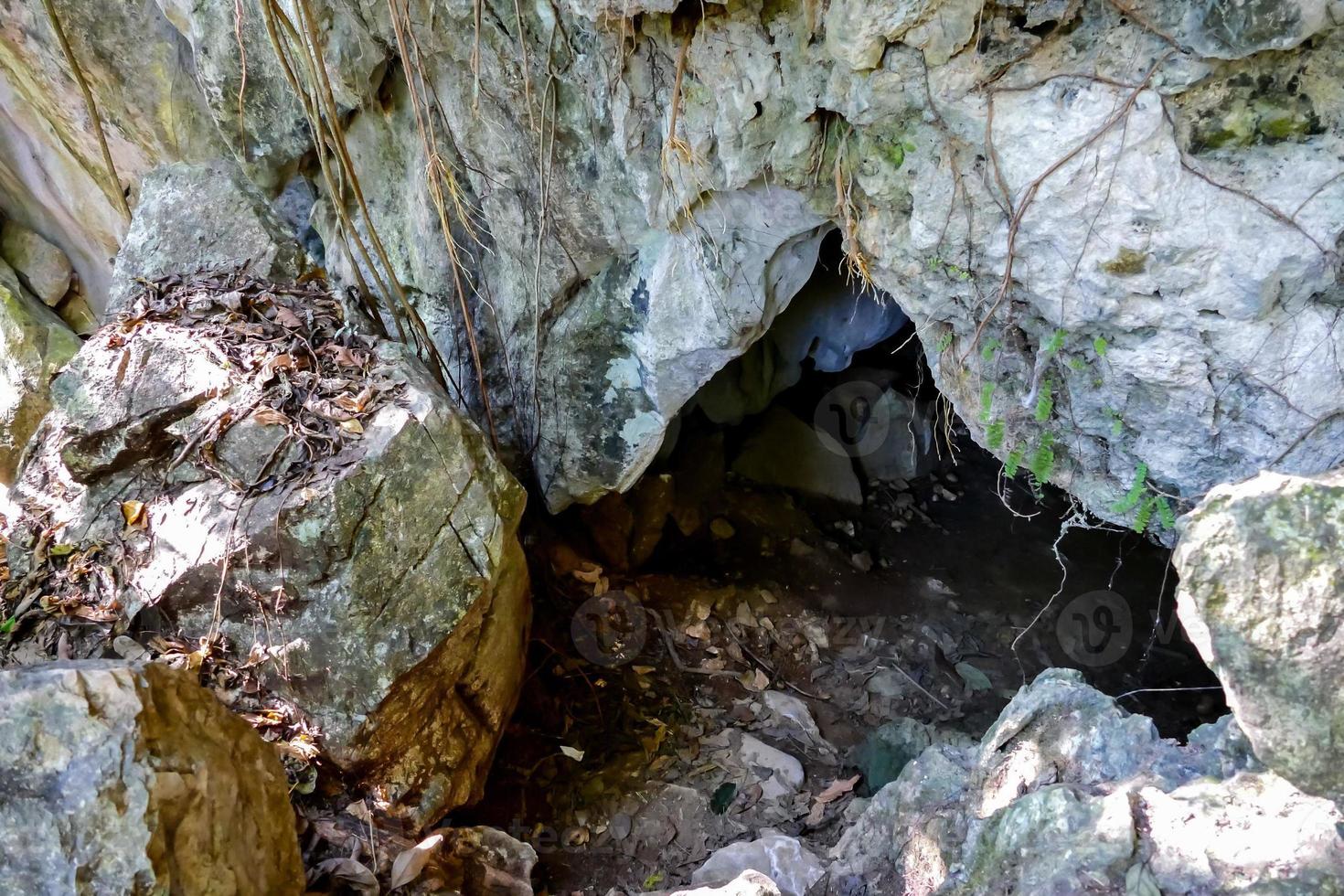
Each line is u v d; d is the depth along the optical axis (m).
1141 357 3.05
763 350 6.30
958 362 3.58
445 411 3.47
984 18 2.56
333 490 3.13
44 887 1.92
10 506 3.50
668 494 5.71
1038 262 3.01
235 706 3.11
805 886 3.29
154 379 3.46
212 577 3.13
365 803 3.15
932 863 2.90
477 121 3.87
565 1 3.22
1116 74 2.57
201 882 2.06
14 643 3.13
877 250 3.35
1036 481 3.84
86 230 6.34
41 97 5.26
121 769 1.95
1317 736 1.92
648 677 4.84
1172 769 2.56
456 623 3.30
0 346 5.84
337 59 3.94
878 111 2.90
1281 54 2.44
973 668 5.07
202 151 5.10
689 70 3.17
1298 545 1.92
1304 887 2.03
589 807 4.09
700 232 3.72
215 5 4.12
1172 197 2.68
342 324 3.94
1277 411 2.99
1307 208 2.58
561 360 4.50
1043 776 2.79
